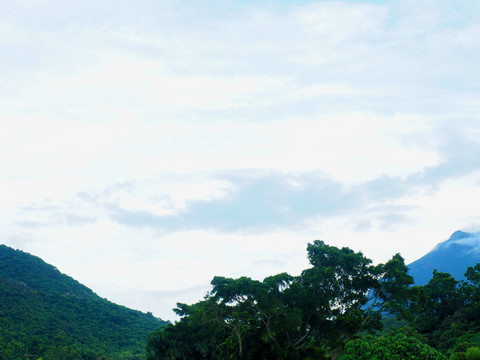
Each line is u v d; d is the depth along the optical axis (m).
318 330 35.44
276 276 34.81
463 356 41.41
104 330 131.12
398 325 67.44
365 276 36.25
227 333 39.31
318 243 37.69
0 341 96.56
